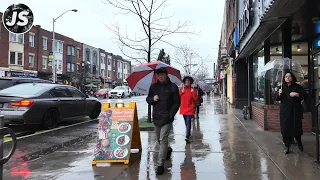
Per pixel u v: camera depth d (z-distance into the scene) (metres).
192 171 5.66
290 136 6.83
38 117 10.36
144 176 5.41
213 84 85.56
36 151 7.61
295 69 7.93
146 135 9.75
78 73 53.97
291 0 6.20
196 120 13.64
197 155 6.90
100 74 67.31
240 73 20.41
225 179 5.16
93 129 11.27
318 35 8.97
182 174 5.49
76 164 6.25
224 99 36.88
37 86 11.14
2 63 37.03
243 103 20.34
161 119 5.75
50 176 5.46
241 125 11.77
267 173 5.45
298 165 5.91
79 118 14.82
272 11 7.04
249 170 5.66
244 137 9.09
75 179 5.27
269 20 7.85
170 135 9.66
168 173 5.57
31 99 10.13
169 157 6.58
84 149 7.73
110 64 73.75
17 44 39.25
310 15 7.37
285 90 6.89
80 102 12.80
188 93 8.65
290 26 8.48
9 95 10.06
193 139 8.91
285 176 5.25
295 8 6.74
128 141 6.31
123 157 6.20
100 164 6.20
